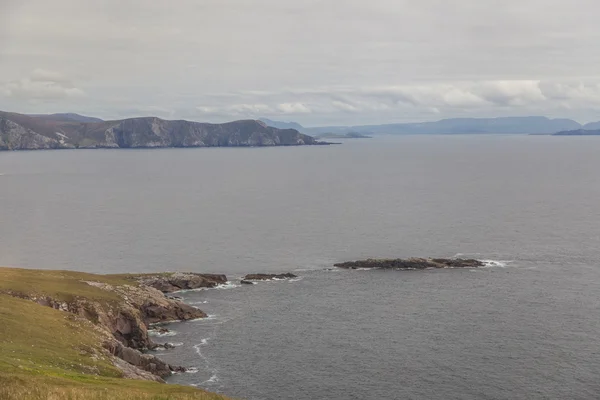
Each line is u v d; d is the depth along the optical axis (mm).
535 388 83750
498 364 92000
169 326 112938
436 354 96375
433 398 81562
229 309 123250
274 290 136625
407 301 125562
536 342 100750
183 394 59125
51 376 57844
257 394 83000
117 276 137250
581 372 88625
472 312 117250
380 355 96438
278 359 95625
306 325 112062
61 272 123250
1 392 45500
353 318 115375
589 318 112438
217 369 91875
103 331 91625
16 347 70812
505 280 140250
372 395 82625
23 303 91688
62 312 93875
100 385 58938
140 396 52406
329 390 84375
